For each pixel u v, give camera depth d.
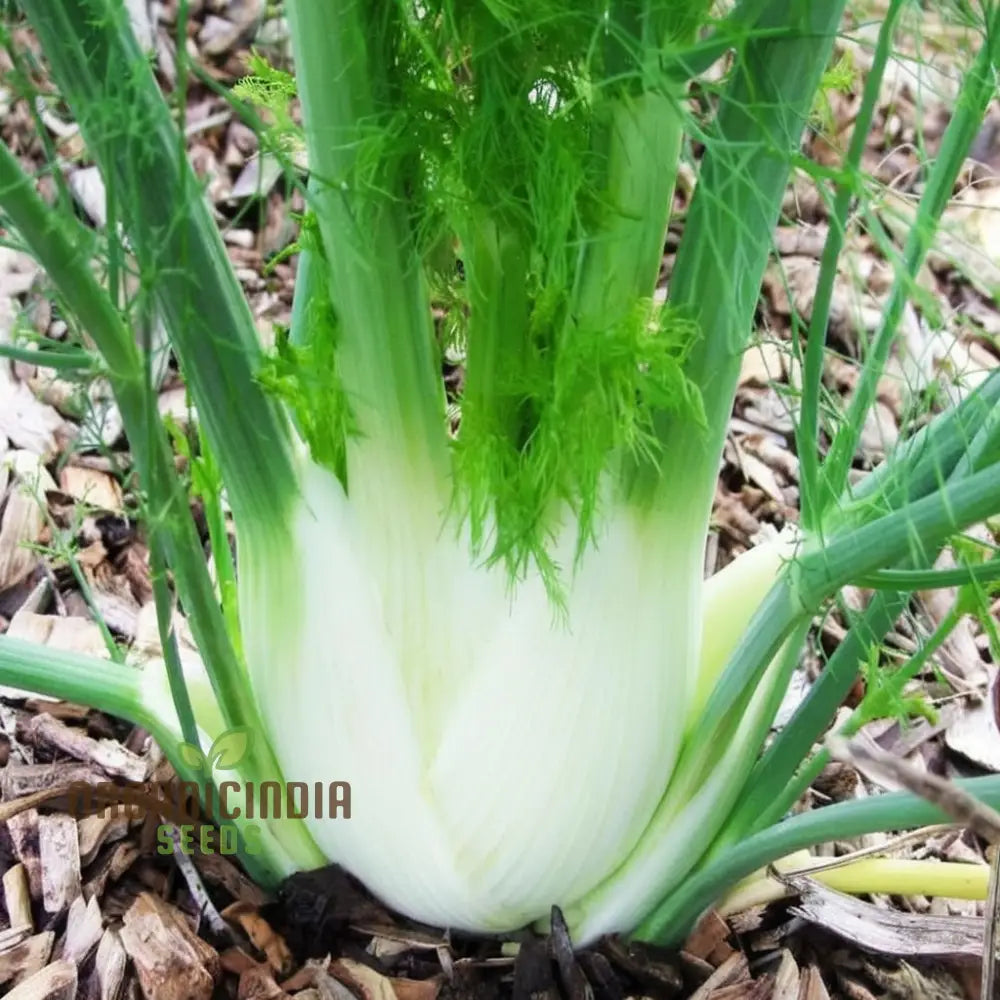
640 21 0.21
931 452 0.25
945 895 0.31
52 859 0.32
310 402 0.25
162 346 0.24
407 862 0.29
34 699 0.37
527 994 0.30
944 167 0.23
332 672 0.27
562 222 0.22
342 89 0.22
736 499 0.47
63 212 0.20
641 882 0.30
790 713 0.39
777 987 0.31
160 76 0.55
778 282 0.52
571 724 0.27
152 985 0.30
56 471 0.44
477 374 0.25
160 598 0.24
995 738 0.39
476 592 0.27
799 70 0.21
